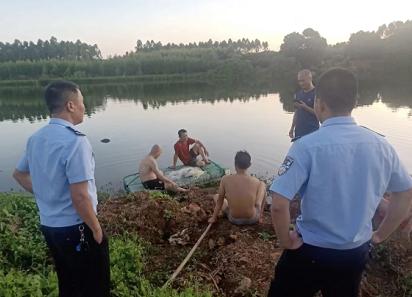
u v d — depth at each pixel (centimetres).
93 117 2214
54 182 269
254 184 539
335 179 210
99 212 581
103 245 291
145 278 425
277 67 5822
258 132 1555
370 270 431
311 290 245
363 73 4916
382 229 245
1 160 1280
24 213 560
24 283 355
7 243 461
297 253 235
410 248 452
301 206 230
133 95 3881
